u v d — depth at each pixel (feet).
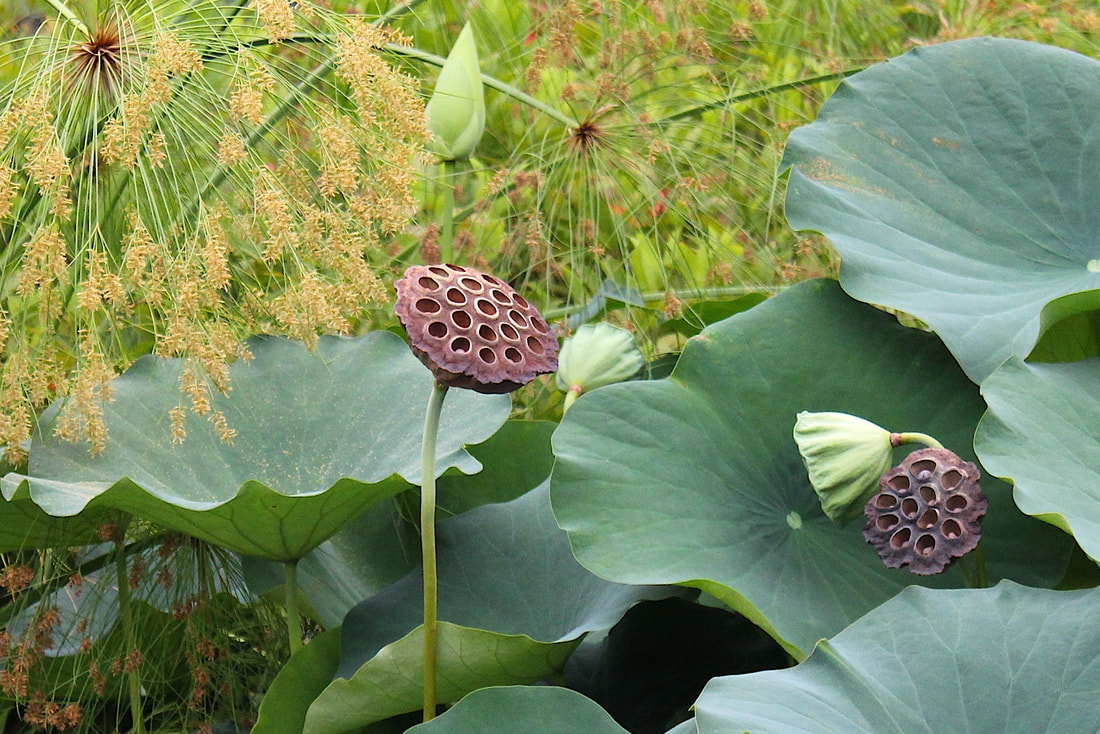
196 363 12.00
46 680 12.49
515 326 11.23
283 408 12.42
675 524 11.78
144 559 12.56
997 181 12.28
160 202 12.46
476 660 11.65
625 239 13.85
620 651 12.19
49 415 12.16
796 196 12.17
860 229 12.13
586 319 13.61
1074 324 12.26
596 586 12.01
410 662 11.62
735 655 12.14
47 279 11.91
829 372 12.07
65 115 12.34
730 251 14.43
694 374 12.07
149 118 12.02
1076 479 11.49
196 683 12.35
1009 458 11.50
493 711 11.32
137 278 11.92
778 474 11.96
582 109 14.71
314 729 11.78
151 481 12.13
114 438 12.19
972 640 11.21
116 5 12.16
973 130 12.37
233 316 12.58
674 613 12.21
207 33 12.73
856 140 12.37
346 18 12.41
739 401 12.05
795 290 12.23
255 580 12.51
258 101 12.01
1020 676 11.12
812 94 15.69
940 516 11.39
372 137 12.25
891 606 11.34
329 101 12.69
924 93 12.45
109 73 12.25
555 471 11.82
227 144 11.96
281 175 12.26
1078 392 11.72
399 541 12.73
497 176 13.64
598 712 11.30
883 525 11.45
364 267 12.09
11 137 12.06
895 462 11.96
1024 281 12.07
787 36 16.55
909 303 11.91
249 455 12.32
